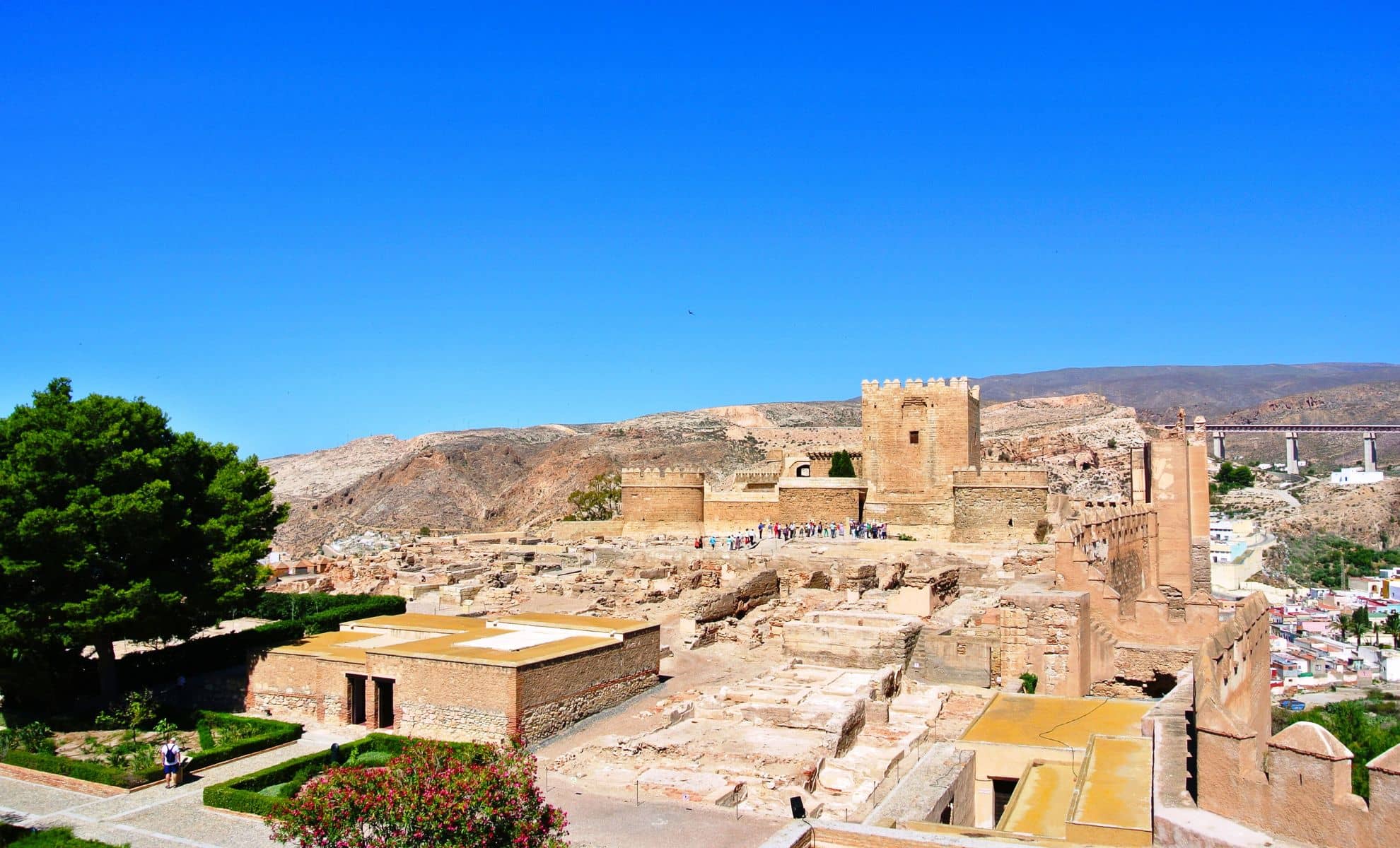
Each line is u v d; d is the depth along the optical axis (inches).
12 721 1909.4
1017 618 1863.9
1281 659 5049.2
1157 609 1946.4
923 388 3622.0
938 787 1231.5
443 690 1652.3
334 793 994.7
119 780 1494.8
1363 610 6176.2
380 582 3147.1
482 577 3105.3
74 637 1845.5
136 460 1969.7
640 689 1908.2
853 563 2765.7
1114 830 983.0
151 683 2023.9
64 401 2097.7
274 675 1876.2
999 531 3154.5
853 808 1206.9
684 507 3791.8
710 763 1381.6
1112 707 1617.9
